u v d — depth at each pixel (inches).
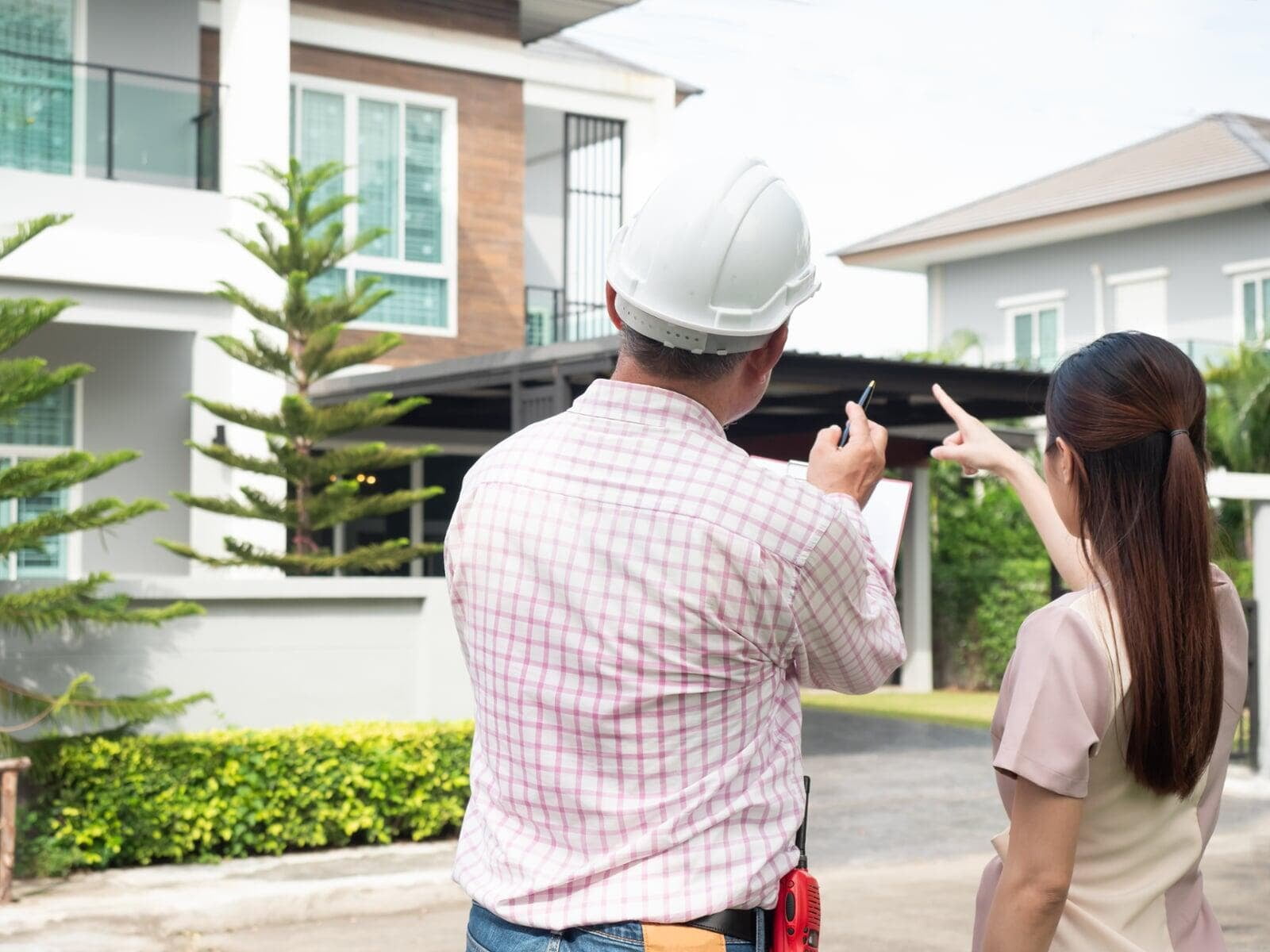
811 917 64.9
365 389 476.1
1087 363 71.6
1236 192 850.1
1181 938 70.1
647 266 65.9
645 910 62.1
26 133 416.2
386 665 319.0
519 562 66.3
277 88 448.8
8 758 251.0
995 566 658.2
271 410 450.9
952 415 88.0
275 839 282.4
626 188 644.7
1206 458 71.2
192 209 434.3
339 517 394.9
